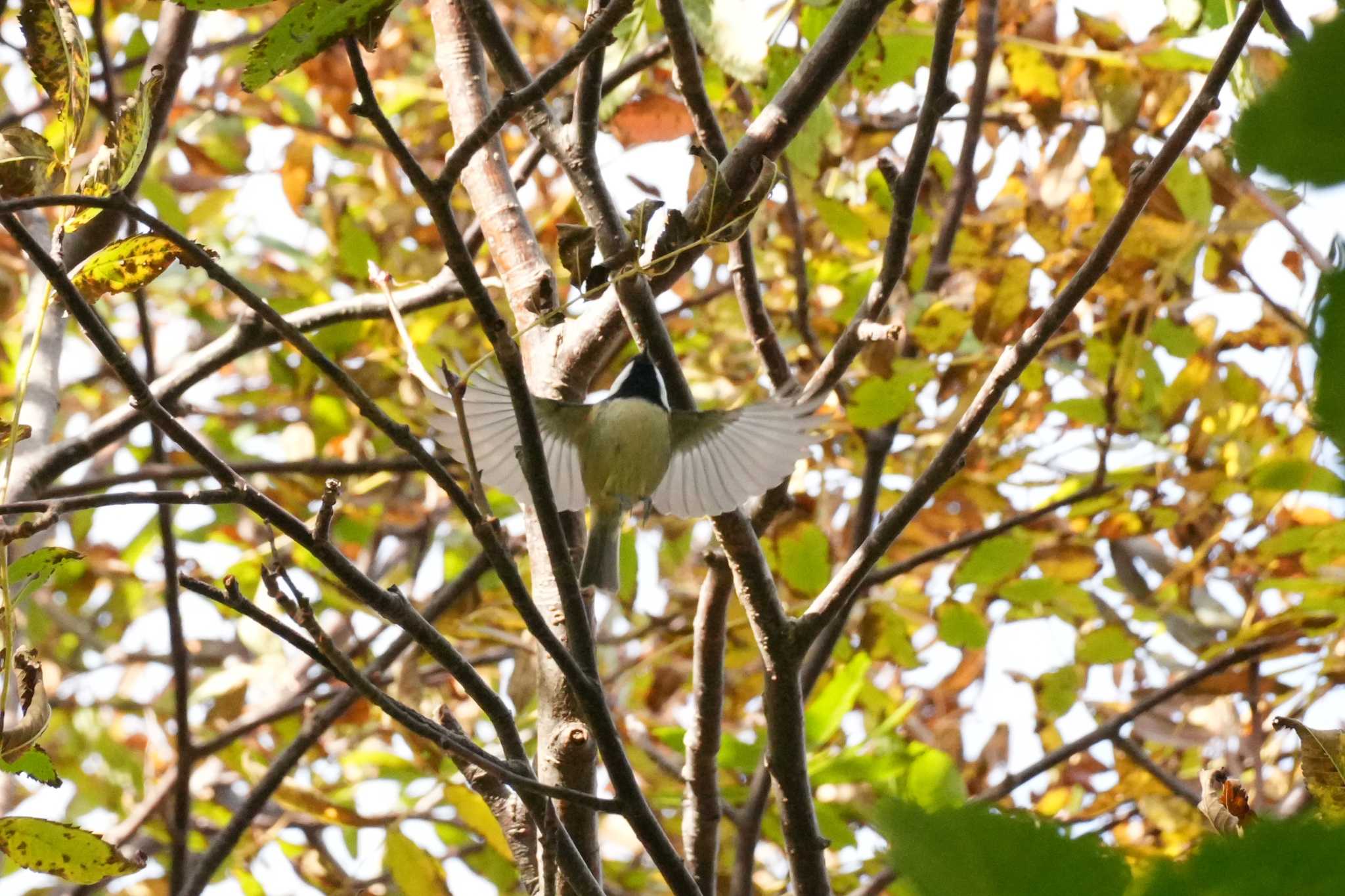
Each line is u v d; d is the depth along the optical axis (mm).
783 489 7723
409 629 4711
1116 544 10242
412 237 12172
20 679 4320
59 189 4582
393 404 11031
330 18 3600
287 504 11375
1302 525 9359
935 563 11422
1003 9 11406
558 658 4559
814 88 6672
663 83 10383
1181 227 9016
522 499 7410
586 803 4672
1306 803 7586
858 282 11352
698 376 11758
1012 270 9312
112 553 13742
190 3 3133
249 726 9773
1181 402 9594
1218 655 9281
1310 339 1006
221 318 14430
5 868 11812
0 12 5664
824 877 5863
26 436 4859
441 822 10375
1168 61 9211
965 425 5695
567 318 7828
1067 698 10891
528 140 11883
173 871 9164
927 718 12156
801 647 5789
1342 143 895
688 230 5609
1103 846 1082
